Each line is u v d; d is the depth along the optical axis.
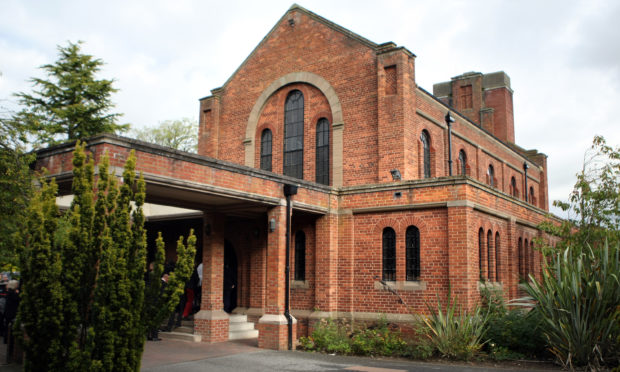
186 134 42.47
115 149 10.18
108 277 6.94
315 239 16.67
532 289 12.32
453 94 38.28
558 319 11.41
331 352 13.49
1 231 10.15
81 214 7.25
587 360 11.07
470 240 14.19
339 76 19.67
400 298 15.03
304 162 20.27
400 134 17.75
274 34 21.86
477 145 25.67
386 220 15.66
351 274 16.06
